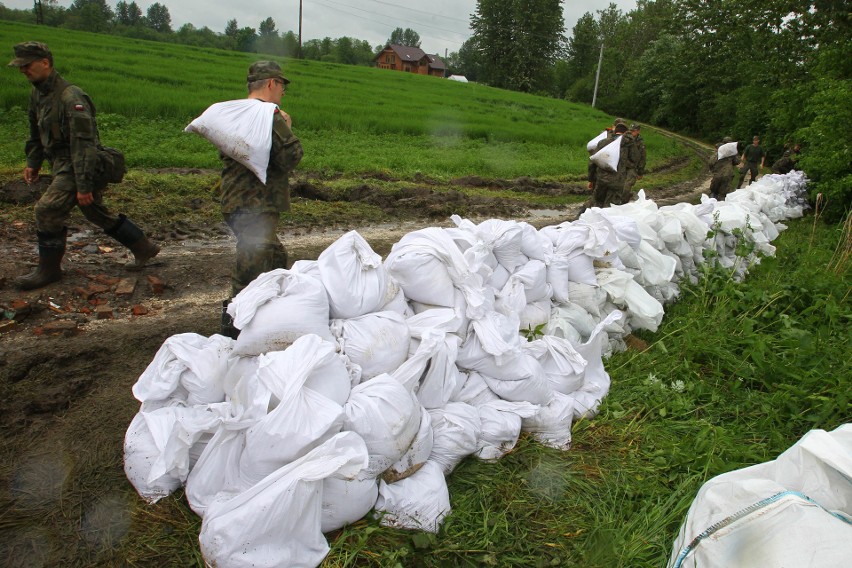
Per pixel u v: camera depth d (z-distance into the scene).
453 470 2.81
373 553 2.29
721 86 39.56
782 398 3.67
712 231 5.91
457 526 2.50
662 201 14.15
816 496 2.07
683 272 5.85
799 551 1.72
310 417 2.25
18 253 5.32
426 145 17.84
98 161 4.57
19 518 2.40
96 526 2.38
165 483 2.49
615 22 79.44
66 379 3.46
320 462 2.11
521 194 12.08
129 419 3.11
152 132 12.87
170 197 7.83
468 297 3.21
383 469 2.45
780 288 5.49
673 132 44.75
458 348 3.18
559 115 38.72
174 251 5.96
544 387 3.18
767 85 23.97
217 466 2.34
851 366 3.98
